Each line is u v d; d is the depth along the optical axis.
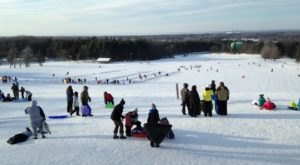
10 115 22.23
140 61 165.88
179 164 11.02
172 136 13.95
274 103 22.81
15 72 94.69
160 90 49.97
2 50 159.12
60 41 184.75
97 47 167.88
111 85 61.75
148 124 12.67
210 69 112.50
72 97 20.44
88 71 100.88
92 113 21.34
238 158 11.59
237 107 21.78
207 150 12.48
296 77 82.44
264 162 11.17
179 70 106.31
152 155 11.93
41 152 12.34
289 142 13.30
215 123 16.73
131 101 29.00
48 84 60.12
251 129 15.43
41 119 14.14
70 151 12.40
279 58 184.38
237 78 79.50
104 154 12.04
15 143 13.52
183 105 19.22
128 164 11.03
